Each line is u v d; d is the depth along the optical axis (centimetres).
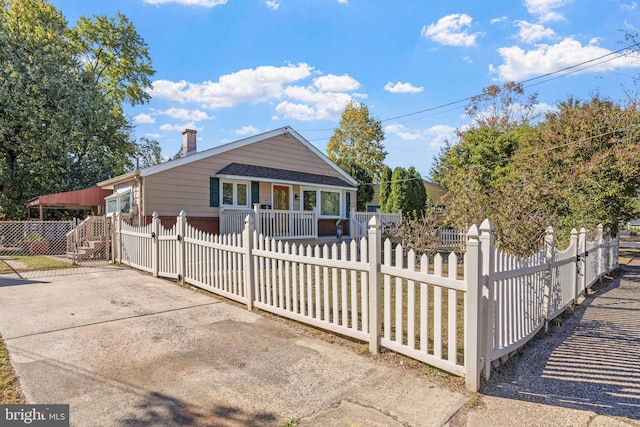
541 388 305
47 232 1325
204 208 1252
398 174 2131
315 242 1451
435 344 326
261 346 394
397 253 352
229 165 1334
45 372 328
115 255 1027
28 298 602
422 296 335
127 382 310
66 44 2002
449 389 299
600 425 250
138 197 1155
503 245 650
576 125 1303
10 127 1714
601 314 570
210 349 385
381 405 274
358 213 1764
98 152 2091
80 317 496
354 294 394
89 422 250
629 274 1044
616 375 333
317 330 443
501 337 349
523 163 1473
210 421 252
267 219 1291
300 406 272
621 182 1111
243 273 557
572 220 1085
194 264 689
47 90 1747
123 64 2484
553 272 509
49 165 1812
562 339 440
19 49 1711
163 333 434
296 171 1583
